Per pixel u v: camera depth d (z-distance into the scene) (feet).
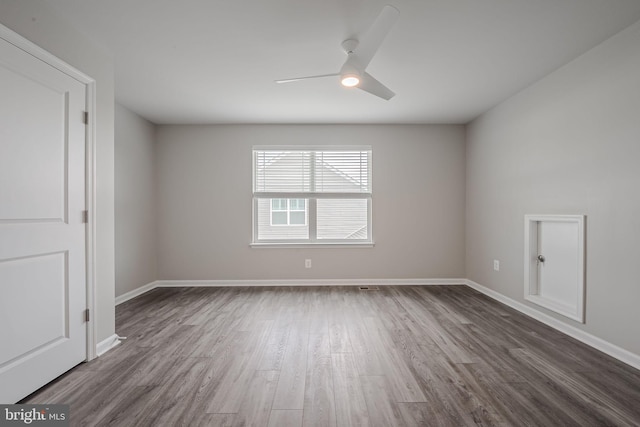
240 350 7.85
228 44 8.03
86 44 7.38
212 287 14.58
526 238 10.67
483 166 13.46
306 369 6.88
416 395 5.89
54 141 6.40
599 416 5.28
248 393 5.96
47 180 6.23
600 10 6.64
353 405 5.59
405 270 15.02
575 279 8.87
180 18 6.93
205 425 5.06
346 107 12.72
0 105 5.31
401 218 15.01
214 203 14.88
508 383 6.30
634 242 7.07
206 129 14.88
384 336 8.73
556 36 7.65
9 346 5.46
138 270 13.38
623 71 7.32
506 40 7.85
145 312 10.90
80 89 7.13
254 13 6.78
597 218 8.00
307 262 14.89
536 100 10.26
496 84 10.52
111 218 8.09
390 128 15.01
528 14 6.81
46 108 6.21
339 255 14.94
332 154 15.10
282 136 14.88
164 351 7.79
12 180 5.52
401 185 15.01
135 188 13.19
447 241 15.06
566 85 9.04
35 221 5.97
